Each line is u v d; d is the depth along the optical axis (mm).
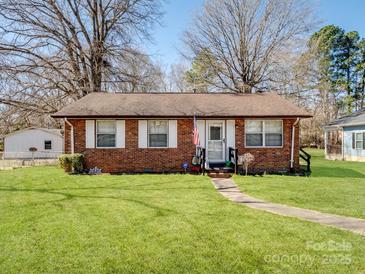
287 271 3518
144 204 6891
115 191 8539
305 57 26500
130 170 13125
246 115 12891
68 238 4613
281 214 6039
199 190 8766
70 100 22656
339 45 40625
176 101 14680
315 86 29156
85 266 3664
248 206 6758
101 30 23203
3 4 19734
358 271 3510
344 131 21141
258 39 26688
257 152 13414
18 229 5047
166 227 5148
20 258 3887
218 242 4430
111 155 13125
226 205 6828
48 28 20875
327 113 34000
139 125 13203
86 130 13039
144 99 14906
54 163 19469
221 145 13508
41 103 21203
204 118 12828
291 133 13477
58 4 21469
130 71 22859
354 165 16844
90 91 21391
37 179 10883
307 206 6781
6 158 25844
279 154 13438
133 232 4891
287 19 25875
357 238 4574
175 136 13273
